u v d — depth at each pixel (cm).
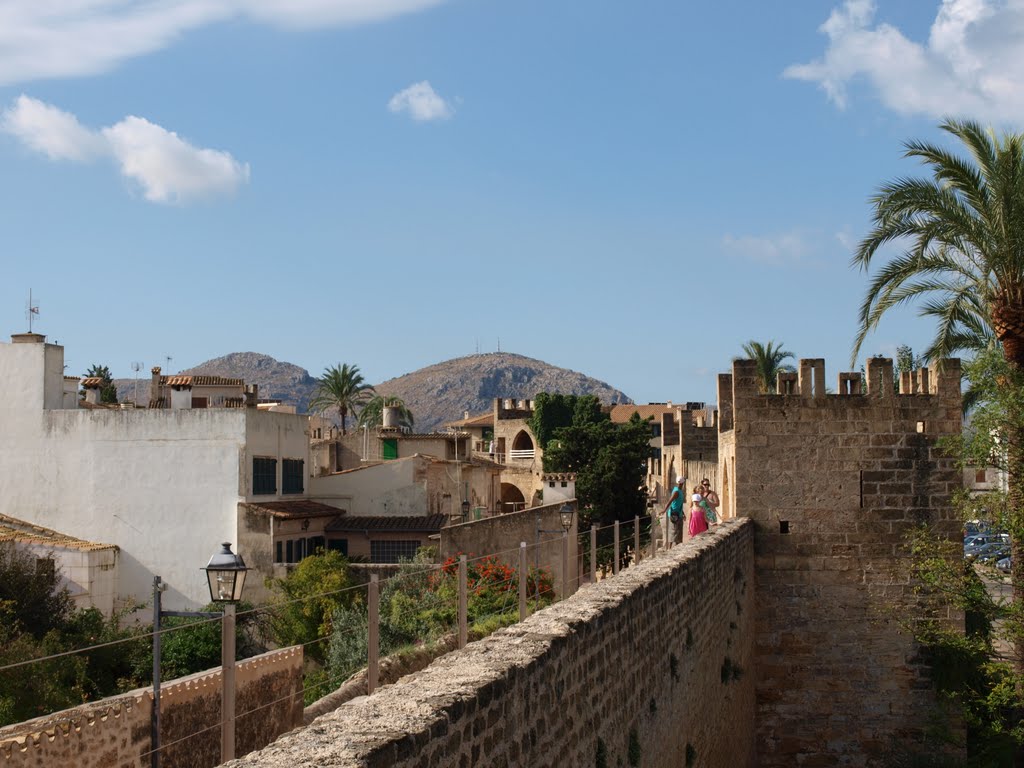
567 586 3253
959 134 2816
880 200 2909
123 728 1388
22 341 4884
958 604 2866
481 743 815
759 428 3052
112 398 9094
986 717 2984
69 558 4084
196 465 4725
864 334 3012
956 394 2998
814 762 2980
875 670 2983
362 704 763
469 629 2397
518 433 12200
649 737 1462
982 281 2872
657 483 7281
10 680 2353
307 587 3884
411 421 11169
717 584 2241
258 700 1769
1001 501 2755
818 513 3019
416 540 5206
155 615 1200
